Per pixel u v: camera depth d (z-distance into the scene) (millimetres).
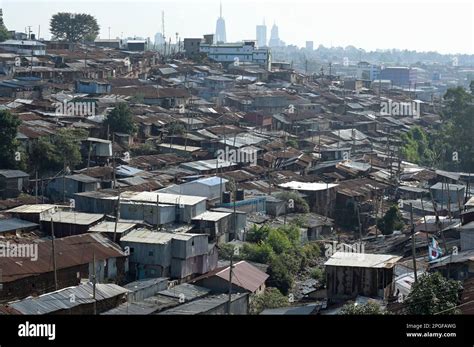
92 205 64500
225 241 64438
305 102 135250
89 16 178375
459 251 56500
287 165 94562
